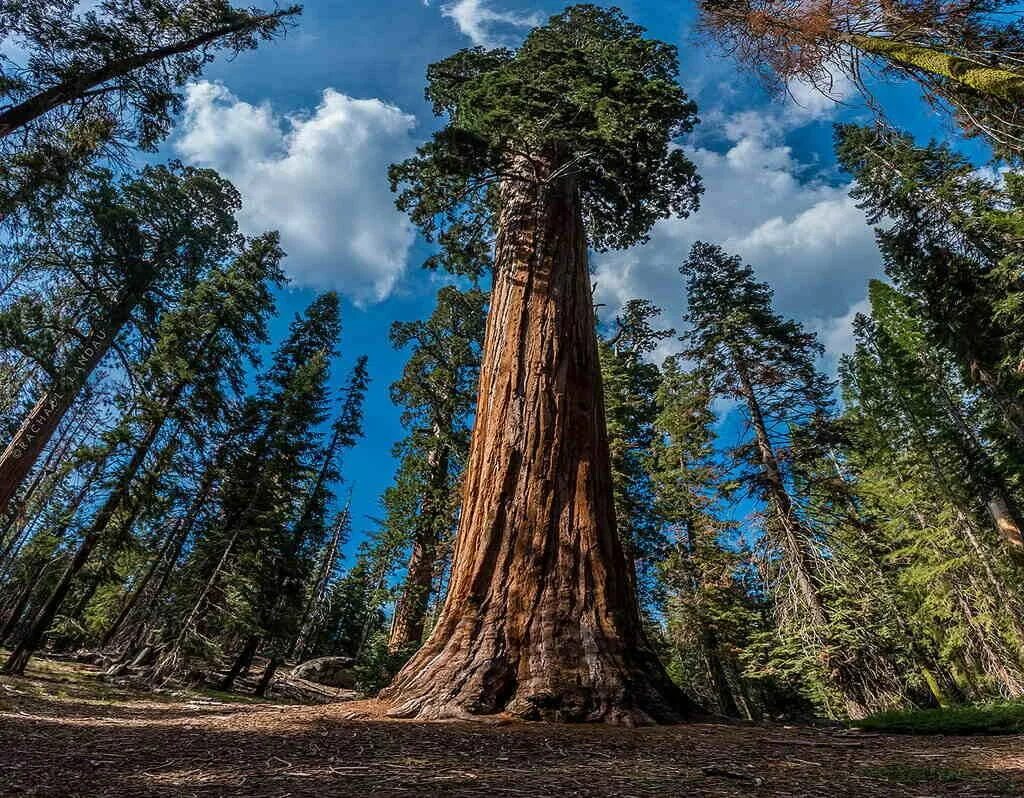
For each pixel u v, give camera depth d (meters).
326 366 22.30
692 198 13.26
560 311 9.72
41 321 13.58
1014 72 4.87
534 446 8.47
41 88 8.27
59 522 18.17
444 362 26.50
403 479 22.98
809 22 5.84
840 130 19.91
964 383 18.34
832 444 17.47
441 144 11.32
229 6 8.92
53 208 11.18
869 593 15.70
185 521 20.09
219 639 19.72
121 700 12.01
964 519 20.53
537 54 12.09
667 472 22.44
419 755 4.31
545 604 7.37
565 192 11.53
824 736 5.98
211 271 19.55
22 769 3.67
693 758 4.45
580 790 3.22
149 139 9.77
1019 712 6.49
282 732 5.57
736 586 20.56
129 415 17.11
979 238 16.36
